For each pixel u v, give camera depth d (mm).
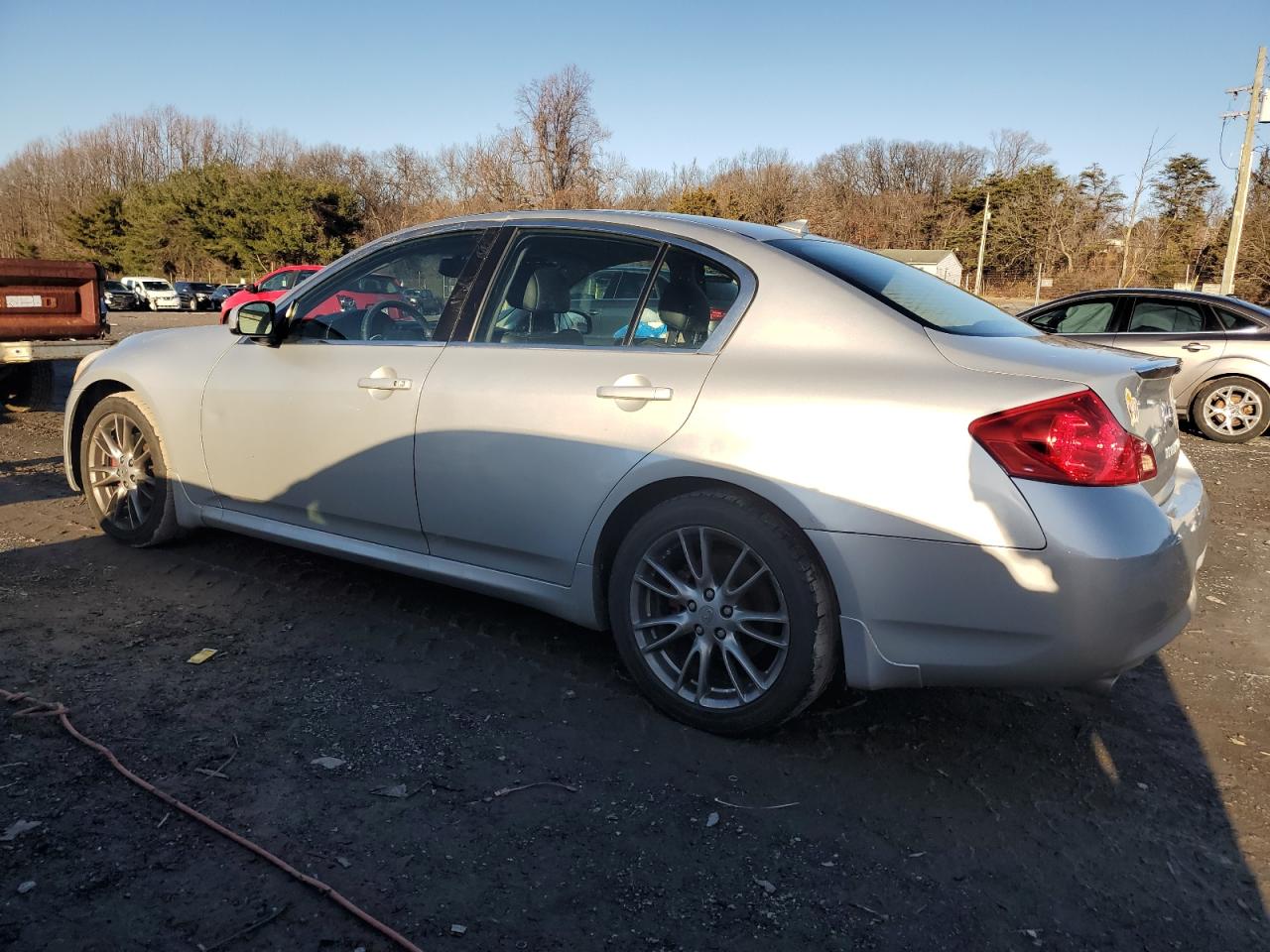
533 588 3197
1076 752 2875
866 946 1993
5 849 2154
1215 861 2354
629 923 2023
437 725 2865
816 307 2812
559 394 3051
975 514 2412
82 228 67812
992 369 2533
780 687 2699
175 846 2205
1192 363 9305
